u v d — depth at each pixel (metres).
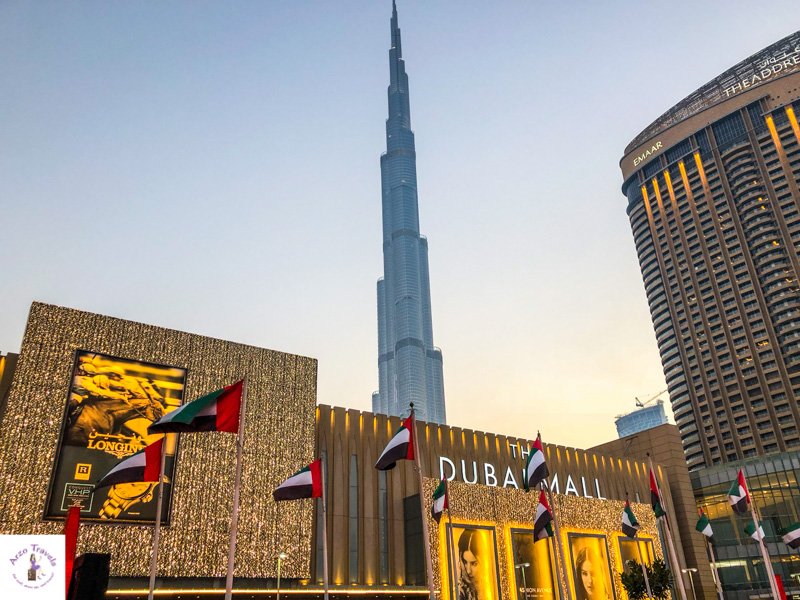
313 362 68.62
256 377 63.88
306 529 60.28
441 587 66.00
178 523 53.88
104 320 57.53
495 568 71.62
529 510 78.38
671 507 103.62
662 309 197.50
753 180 190.62
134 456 36.38
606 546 84.94
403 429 35.16
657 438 113.38
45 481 49.72
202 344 62.12
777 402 163.12
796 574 103.06
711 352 180.00
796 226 177.88
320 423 68.38
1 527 47.00
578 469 93.00
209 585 53.50
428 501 69.69
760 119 197.12
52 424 51.59
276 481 60.44
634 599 75.12
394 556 67.12
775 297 173.12
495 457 82.88
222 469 58.00
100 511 50.97
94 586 19.98
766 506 109.62
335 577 61.53
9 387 53.38
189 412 30.97
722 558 110.19
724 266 186.50
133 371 57.06
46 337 54.06
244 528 56.81
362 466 69.00
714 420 173.00
